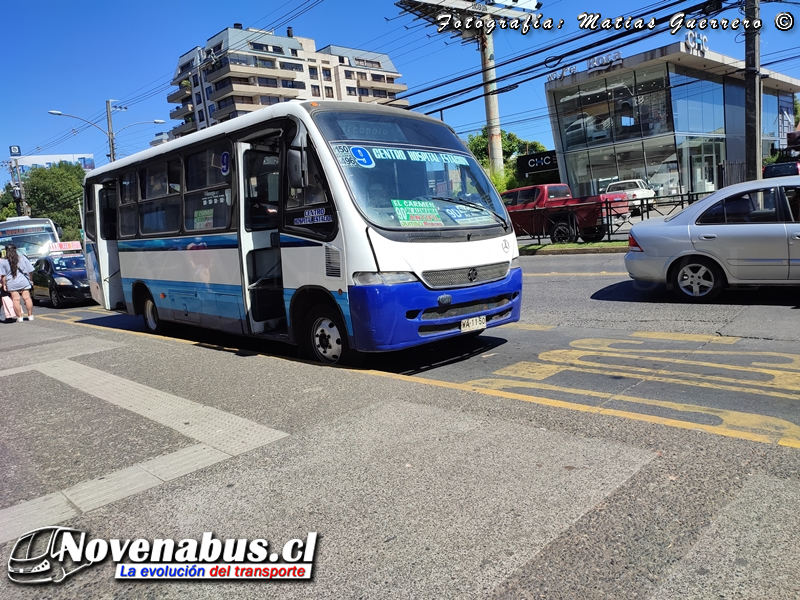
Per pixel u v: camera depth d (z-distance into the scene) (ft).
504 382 18.74
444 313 19.90
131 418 16.31
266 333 24.47
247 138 23.73
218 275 25.84
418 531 9.61
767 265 26.84
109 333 31.58
